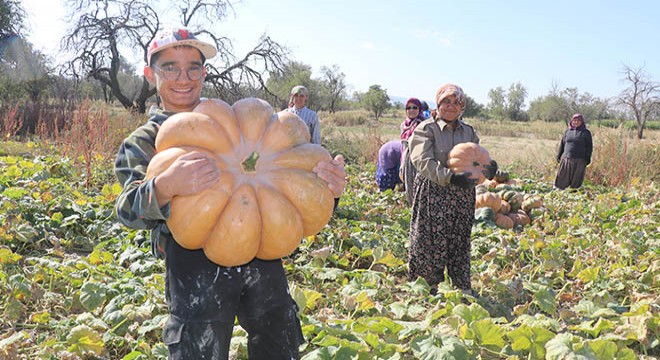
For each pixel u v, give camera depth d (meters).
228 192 2.23
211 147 2.31
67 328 3.81
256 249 2.26
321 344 3.52
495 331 3.81
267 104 2.57
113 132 12.58
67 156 11.16
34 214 6.48
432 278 5.16
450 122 5.06
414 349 3.60
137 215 2.19
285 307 2.44
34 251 5.74
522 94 98.50
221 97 30.16
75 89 29.22
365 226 7.72
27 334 3.67
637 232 7.59
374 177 12.77
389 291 5.25
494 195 8.89
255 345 2.46
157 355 3.48
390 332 4.00
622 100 56.81
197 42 2.48
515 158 18.86
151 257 5.46
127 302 4.19
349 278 5.74
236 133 2.40
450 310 4.39
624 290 5.61
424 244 5.12
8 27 29.12
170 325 2.30
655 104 55.81
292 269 5.50
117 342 3.77
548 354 3.60
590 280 5.62
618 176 14.22
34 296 4.36
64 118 17.62
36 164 10.05
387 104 77.06
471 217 5.09
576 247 7.02
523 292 5.43
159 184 2.07
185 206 2.16
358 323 3.97
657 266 5.72
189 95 2.56
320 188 2.38
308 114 8.01
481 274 5.65
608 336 3.95
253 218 2.21
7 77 29.95
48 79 29.69
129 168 2.38
